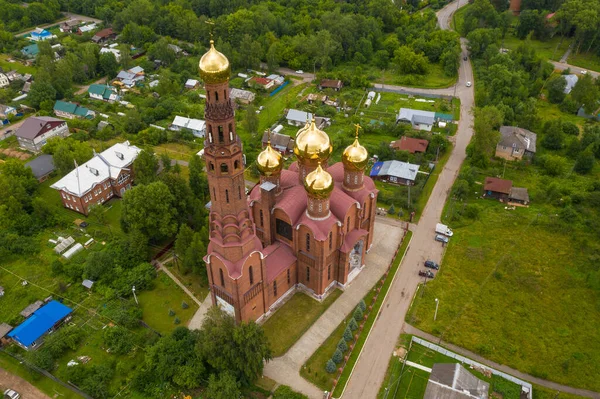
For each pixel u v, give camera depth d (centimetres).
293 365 7062
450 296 8250
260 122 14550
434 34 19250
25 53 18725
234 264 6825
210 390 6225
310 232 7525
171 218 9169
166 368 6644
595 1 18338
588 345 7362
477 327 7656
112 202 10950
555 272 8769
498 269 8812
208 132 5919
